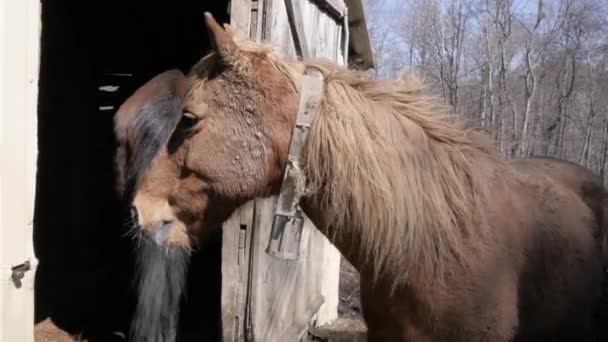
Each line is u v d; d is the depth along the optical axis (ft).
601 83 55.42
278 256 5.59
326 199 5.58
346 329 17.06
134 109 10.42
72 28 20.16
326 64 5.98
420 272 5.70
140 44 23.24
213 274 19.07
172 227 5.77
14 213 7.11
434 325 5.84
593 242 6.64
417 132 5.73
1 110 6.80
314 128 5.50
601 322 6.59
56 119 19.90
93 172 21.34
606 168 52.49
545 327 6.12
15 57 7.01
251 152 5.50
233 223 10.58
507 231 5.98
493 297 5.79
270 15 10.30
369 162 5.43
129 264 19.17
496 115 57.82
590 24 54.75
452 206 5.72
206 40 22.62
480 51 60.54
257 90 5.49
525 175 6.81
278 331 12.12
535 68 56.34
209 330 15.62
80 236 20.93
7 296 7.02
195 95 5.63
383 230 5.47
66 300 17.40
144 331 10.32
